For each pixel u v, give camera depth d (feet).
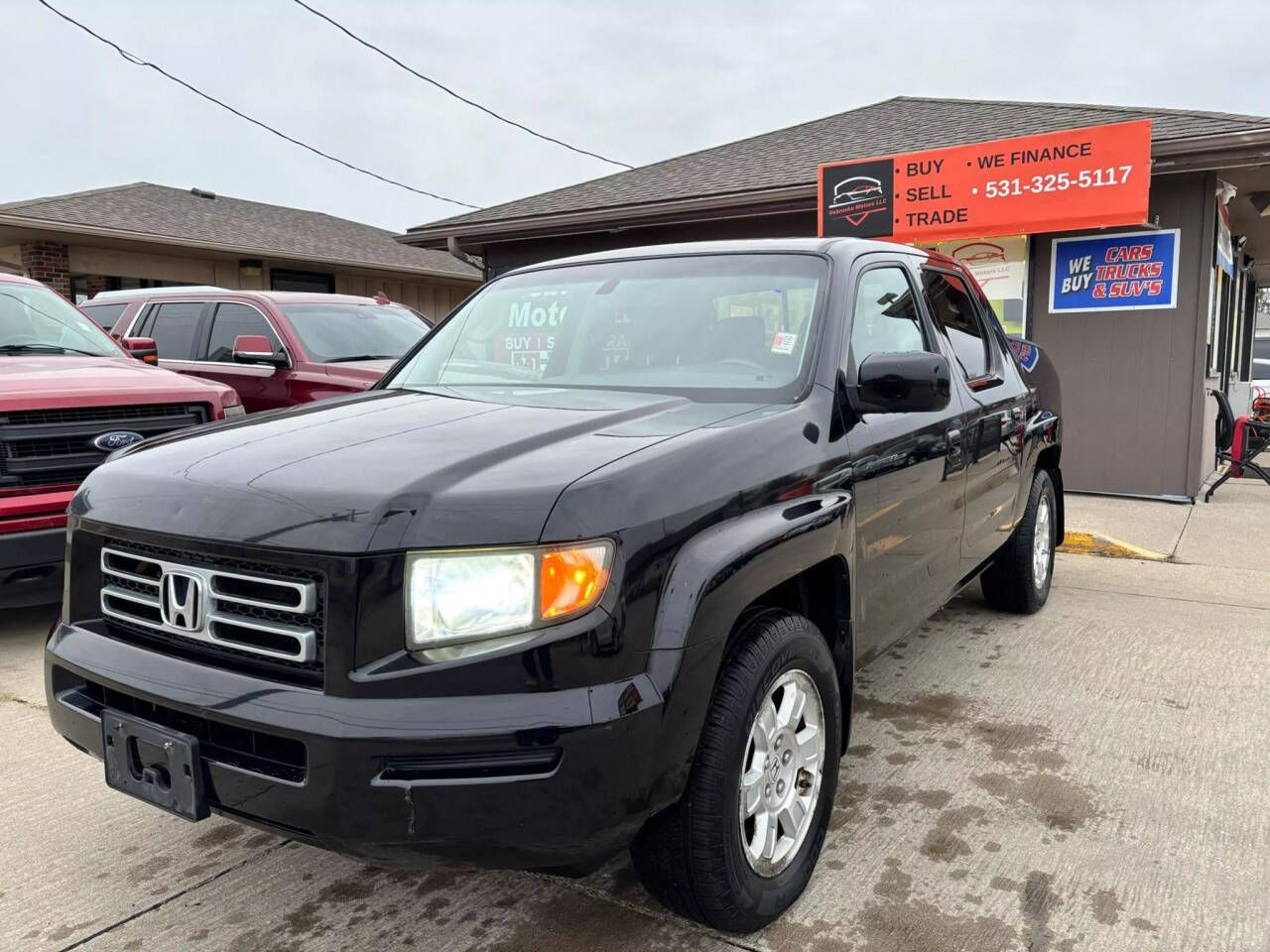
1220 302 34.55
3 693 13.46
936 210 29.40
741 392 9.34
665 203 35.06
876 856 9.18
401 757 6.14
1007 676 14.03
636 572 6.59
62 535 14.65
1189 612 17.31
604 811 6.33
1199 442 27.99
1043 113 34.86
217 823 10.04
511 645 6.30
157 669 7.07
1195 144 25.63
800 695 8.39
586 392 9.72
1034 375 16.80
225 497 6.98
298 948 7.93
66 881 8.93
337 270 59.72
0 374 15.67
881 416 10.00
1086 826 9.71
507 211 41.42
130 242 48.11
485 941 7.98
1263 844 9.33
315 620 6.51
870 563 9.64
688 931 8.10
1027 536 16.22
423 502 6.52
